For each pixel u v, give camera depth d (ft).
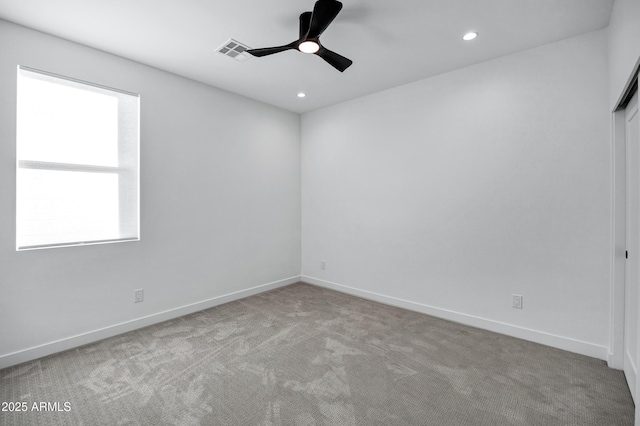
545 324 8.63
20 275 7.66
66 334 8.36
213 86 11.65
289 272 14.87
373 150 12.44
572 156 8.14
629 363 6.70
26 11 7.02
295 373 7.22
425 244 11.02
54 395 6.39
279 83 11.40
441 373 7.21
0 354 7.39
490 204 9.52
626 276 7.13
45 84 8.02
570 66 8.15
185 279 10.97
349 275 13.41
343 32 7.99
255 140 13.23
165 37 8.24
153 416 5.77
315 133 14.62
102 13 7.14
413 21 7.48
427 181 10.90
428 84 10.82
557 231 8.41
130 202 9.57
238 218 12.65
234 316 10.78
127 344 8.67
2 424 5.53
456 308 10.32
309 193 14.97
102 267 9.01
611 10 6.98
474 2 6.77
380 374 7.17
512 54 9.05
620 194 7.30
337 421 5.67
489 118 9.49
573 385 6.72
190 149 11.02
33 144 7.86
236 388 6.64
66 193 8.40
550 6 6.86
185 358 7.90
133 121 9.62
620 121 7.25
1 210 7.39
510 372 7.23
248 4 6.87
